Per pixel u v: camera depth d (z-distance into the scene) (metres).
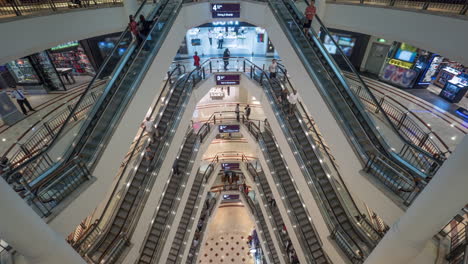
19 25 5.45
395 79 12.76
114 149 5.62
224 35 17.16
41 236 3.21
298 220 9.21
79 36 7.53
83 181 4.79
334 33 14.32
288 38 7.89
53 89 11.52
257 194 14.43
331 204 7.57
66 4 8.05
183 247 11.43
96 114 5.71
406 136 8.00
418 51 11.74
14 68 10.63
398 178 4.87
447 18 5.36
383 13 7.28
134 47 7.49
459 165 2.63
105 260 6.09
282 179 10.77
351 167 5.73
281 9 8.95
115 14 9.09
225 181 18.89
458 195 2.78
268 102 10.78
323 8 9.16
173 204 9.99
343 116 6.10
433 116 10.18
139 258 8.38
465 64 5.06
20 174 4.11
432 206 3.01
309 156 8.83
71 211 4.32
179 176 11.27
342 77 6.70
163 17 8.75
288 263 10.10
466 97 11.61
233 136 17.59
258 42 16.89
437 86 12.43
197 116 15.57
